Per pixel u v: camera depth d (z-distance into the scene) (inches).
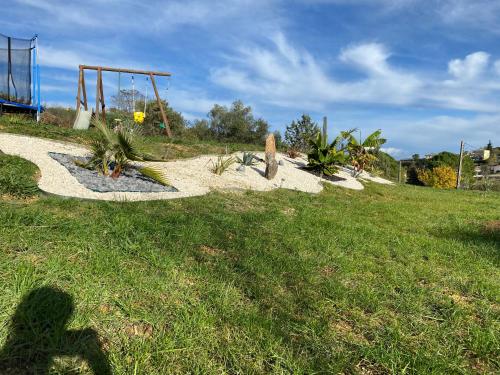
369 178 687.1
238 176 406.9
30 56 624.1
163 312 99.7
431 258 182.9
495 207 443.2
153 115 764.0
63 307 91.6
